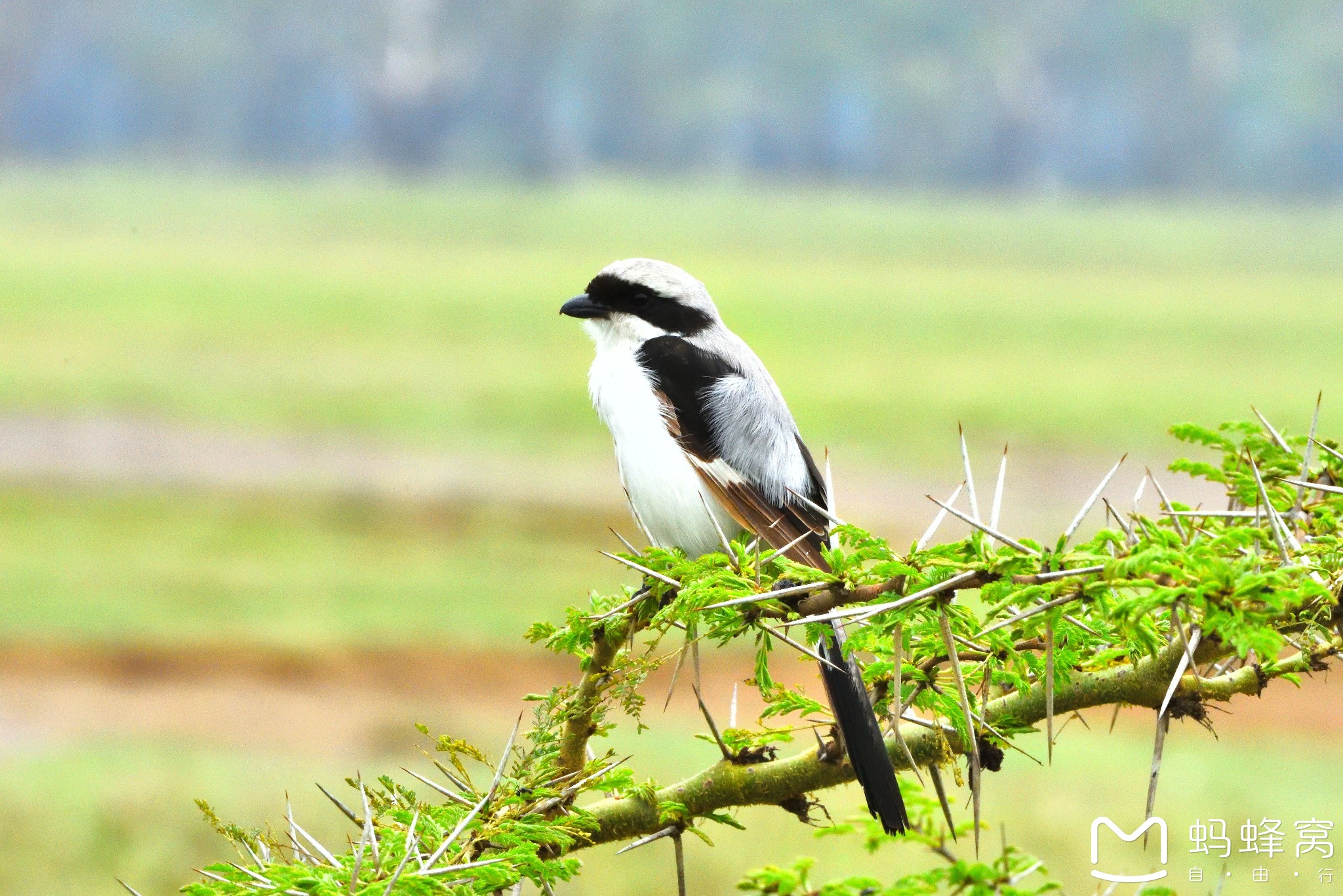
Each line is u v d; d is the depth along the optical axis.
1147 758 9.97
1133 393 27.03
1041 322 37.47
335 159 84.50
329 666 12.41
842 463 21.23
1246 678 2.93
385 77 73.94
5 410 23.73
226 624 13.40
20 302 34.97
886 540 2.75
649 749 9.85
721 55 79.81
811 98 81.25
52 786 9.34
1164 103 77.81
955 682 3.02
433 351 30.62
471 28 72.81
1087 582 2.45
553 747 3.00
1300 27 74.31
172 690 11.77
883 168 81.56
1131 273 49.91
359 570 15.39
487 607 14.07
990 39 76.06
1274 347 33.91
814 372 29.08
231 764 9.97
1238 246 57.06
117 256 44.53
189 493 18.78
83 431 22.50
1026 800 8.85
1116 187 81.00
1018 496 19.41
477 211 59.84
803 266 48.97
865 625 2.73
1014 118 78.56
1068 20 75.56
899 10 75.75
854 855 7.96
